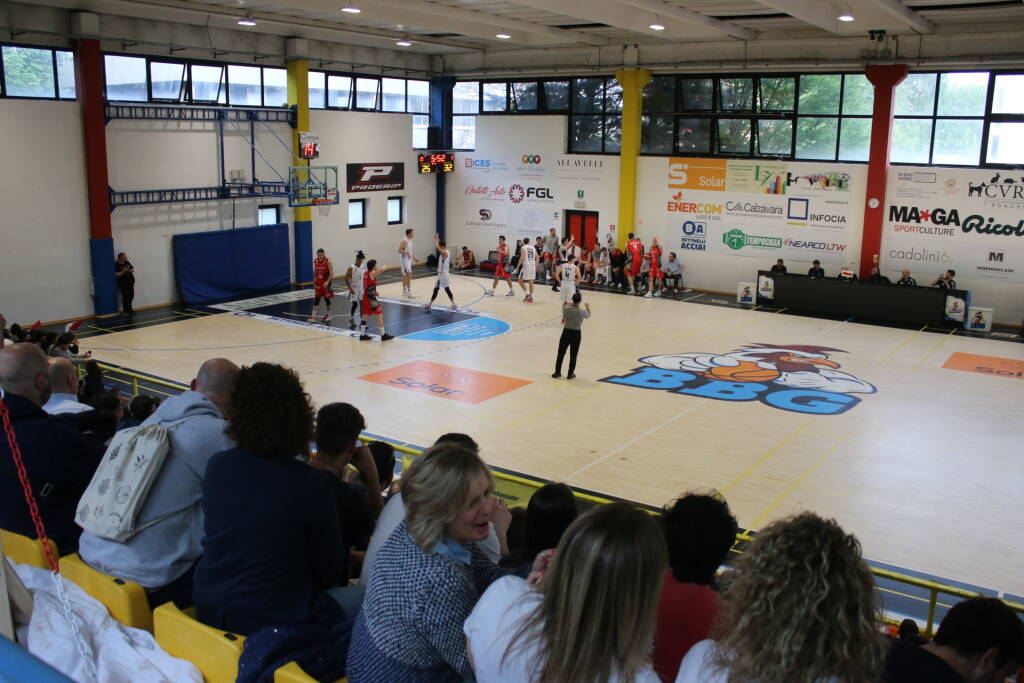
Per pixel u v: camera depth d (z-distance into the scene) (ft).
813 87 78.02
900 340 66.95
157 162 73.51
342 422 13.02
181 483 10.58
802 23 73.46
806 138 79.51
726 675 6.80
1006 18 66.74
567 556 6.82
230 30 77.66
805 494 37.68
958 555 32.35
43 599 10.00
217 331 66.80
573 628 6.70
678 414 48.57
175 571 10.58
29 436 11.61
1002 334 69.26
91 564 10.71
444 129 100.07
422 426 45.88
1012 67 68.85
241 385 9.77
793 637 6.23
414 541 8.50
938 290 71.72
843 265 78.89
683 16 66.08
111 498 10.25
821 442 44.29
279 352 60.70
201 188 77.05
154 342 62.69
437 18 73.36
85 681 8.00
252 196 81.20
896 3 59.16
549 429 45.75
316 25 76.64
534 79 93.76
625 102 86.89
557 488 11.08
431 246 102.99
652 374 56.54
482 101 98.12
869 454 42.65
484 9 68.33
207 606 9.73
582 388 53.31
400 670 8.28
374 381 53.98
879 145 74.69
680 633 9.07
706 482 38.91
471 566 9.37
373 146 93.50
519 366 58.08
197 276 77.46
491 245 100.48
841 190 77.77
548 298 82.48
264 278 83.82
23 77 64.08
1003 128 70.23
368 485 14.75
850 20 66.33
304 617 9.63
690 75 84.38
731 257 84.84
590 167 91.40
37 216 66.18
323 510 9.76
